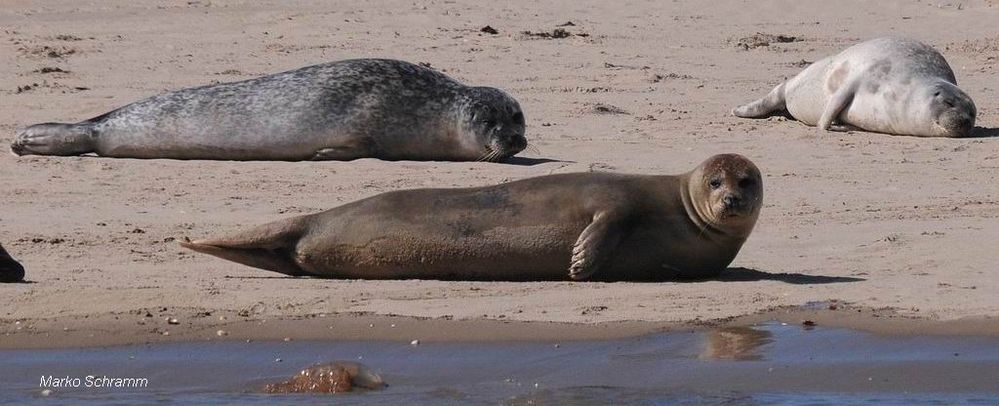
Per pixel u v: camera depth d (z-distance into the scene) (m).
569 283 14.44
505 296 13.83
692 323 12.76
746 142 24.66
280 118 22.84
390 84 23.22
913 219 18.34
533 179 14.80
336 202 19.47
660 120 26.61
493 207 14.53
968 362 11.57
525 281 14.56
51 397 10.78
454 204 14.60
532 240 14.35
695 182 14.51
